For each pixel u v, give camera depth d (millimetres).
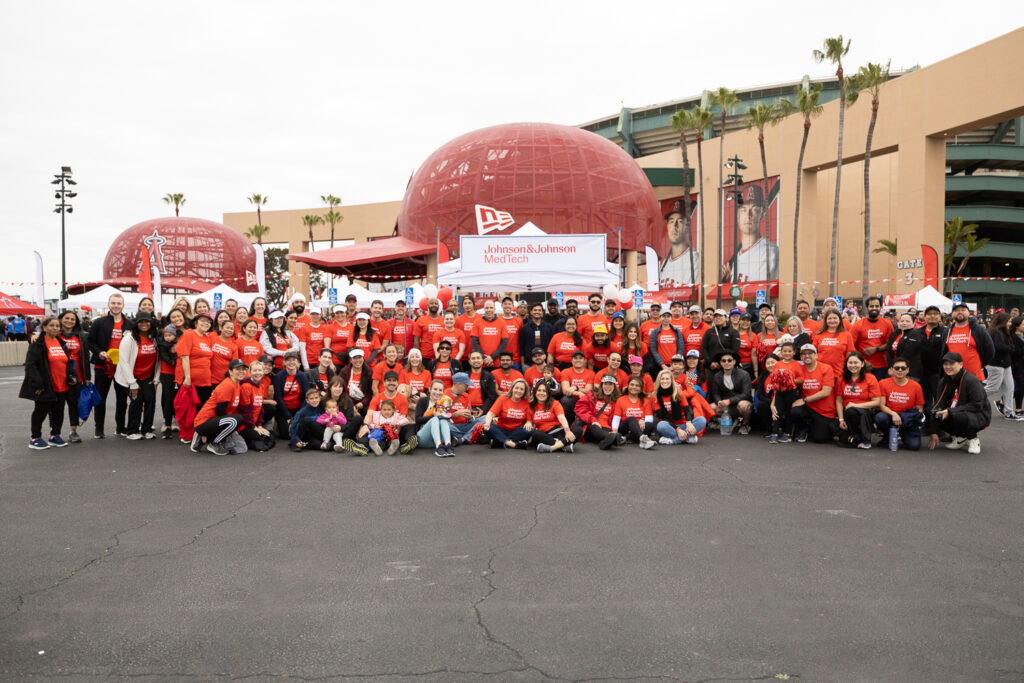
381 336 11117
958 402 8273
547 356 10383
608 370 9383
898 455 8039
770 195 49688
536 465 7438
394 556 4309
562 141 38844
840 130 36625
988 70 35031
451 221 37594
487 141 38812
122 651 3023
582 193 37188
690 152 56500
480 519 5180
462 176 37875
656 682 2748
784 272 48375
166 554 4344
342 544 4555
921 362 9469
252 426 8336
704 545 4527
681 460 7723
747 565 4133
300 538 4691
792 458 7836
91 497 5891
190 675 2814
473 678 2781
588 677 2789
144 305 9086
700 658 2953
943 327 9414
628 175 39719
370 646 3070
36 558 4270
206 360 8789
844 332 9344
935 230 38719
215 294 25281
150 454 8031
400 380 9289
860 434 8484
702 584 3822
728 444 8875
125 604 3543
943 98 37375
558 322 11297
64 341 8406
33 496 5922
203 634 3191
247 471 7074
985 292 50406
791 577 3930
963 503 5688
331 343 11156
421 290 20891
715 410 9648
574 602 3566
